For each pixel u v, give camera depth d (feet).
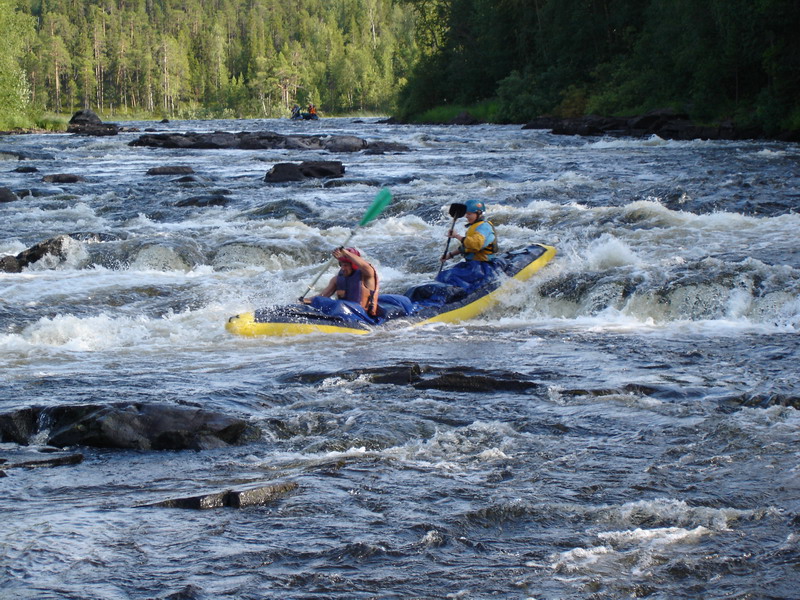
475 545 24.48
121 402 35.86
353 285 56.18
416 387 41.42
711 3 233.14
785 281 58.49
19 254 77.66
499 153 188.85
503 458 31.83
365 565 23.25
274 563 23.35
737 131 213.87
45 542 24.48
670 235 79.25
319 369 44.55
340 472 30.48
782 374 42.75
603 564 23.20
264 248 79.30
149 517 26.45
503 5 371.76
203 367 45.75
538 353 48.34
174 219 101.19
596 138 231.91
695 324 55.31
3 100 323.78
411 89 417.08
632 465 30.83
